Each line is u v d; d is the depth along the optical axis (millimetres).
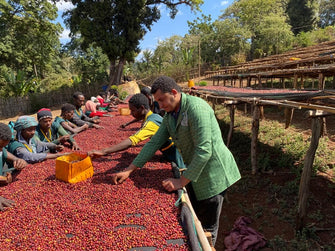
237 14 30875
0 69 22812
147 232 1592
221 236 4133
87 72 25766
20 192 2182
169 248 1455
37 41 25047
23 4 21500
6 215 1849
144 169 2576
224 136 8656
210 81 24062
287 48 25375
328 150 6008
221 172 2184
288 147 6504
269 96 5367
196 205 2537
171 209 1839
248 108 11945
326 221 4078
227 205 4934
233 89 9555
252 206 4797
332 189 4727
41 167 2785
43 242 1530
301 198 3893
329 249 3504
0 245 1511
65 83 24844
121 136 4145
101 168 2645
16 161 2596
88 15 20031
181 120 2004
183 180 1994
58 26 24219
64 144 3756
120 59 21250
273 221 4289
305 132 7387
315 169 5336
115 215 1774
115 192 2084
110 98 10914
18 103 20578
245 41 28422
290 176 5426
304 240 3707
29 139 3143
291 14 35531
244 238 3748
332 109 3332
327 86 12023
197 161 1894
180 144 2197
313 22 35094
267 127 8266
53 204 1972
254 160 5836
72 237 1577
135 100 2947
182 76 27406
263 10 29312
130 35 19906
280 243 3688
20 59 24406
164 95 1903
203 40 31531
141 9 20094
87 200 2002
